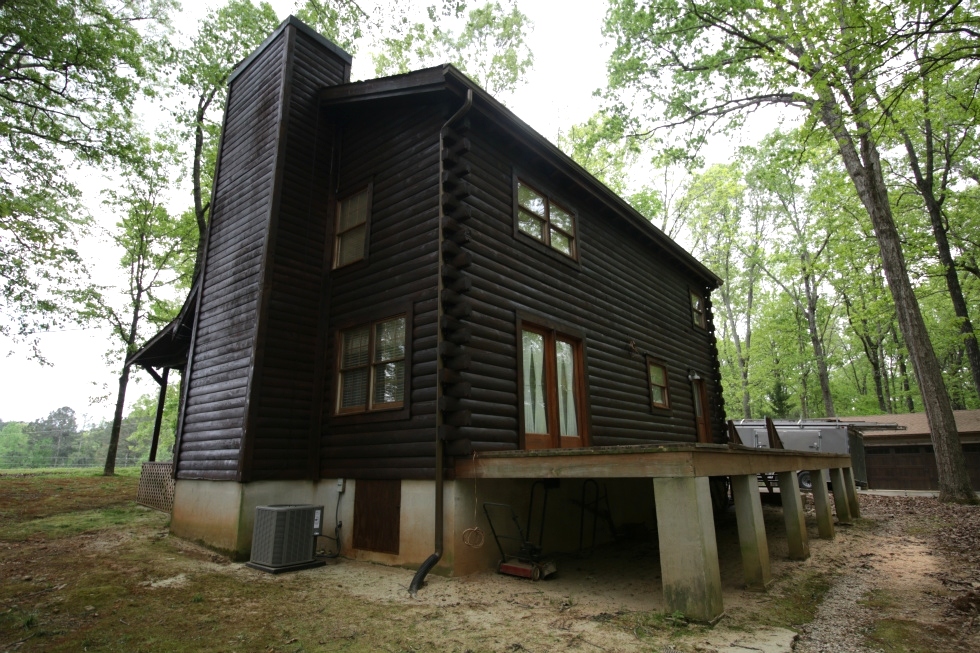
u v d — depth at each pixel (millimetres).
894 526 9961
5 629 4184
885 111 7629
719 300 35250
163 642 3996
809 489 16422
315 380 8305
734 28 12930
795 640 4059
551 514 7664
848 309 27797
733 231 30484
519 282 8188
